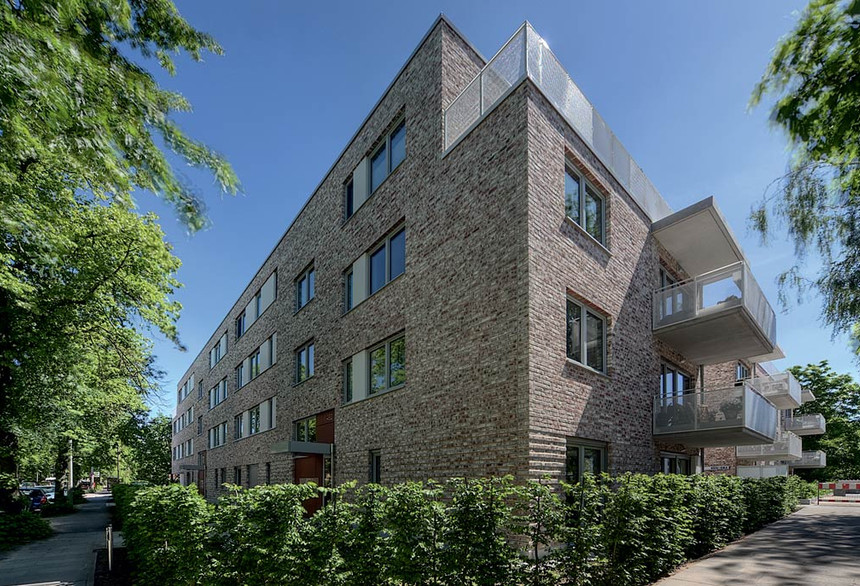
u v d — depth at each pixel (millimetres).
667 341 13664
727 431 11523
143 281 17297
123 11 4516
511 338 8680
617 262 11734
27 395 17062
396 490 5402
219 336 34688
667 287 13047
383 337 12633
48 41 3895
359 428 13305
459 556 5074
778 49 4531
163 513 7605
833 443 36469
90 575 9898
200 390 40406
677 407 12102
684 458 14344
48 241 10914
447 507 5535
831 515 17047
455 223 10430
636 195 13383
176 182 4984
